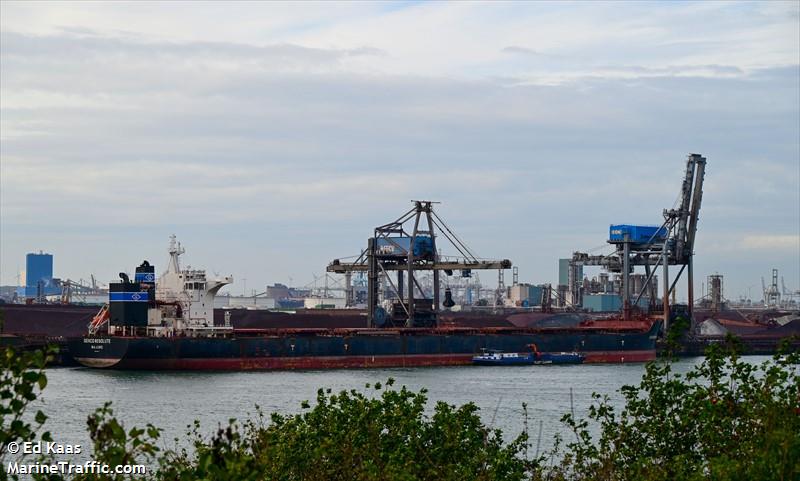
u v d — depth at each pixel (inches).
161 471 1633.9
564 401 5393.7
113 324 7657.5
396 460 1900.8
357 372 7568.9
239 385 6250.0
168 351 7357.3
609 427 2094.0
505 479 1991.9
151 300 7711.6
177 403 5216.5
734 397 1936.5
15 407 1175.0
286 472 1927.9
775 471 1585.9
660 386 2057.1
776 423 1681.8
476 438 2063.2
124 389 5925.2
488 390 6033.5
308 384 6343.5
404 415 2058.3
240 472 1314.0
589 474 2049.7
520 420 4525.1
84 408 4913.9
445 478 1887.3
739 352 2018.9
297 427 2127.2
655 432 2014.0
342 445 1983.3
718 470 1646.2
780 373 1814.7
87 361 7431.1
